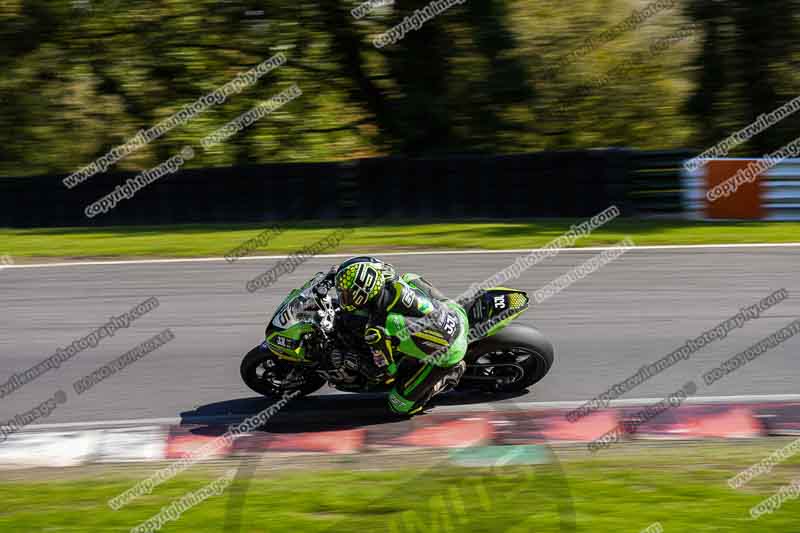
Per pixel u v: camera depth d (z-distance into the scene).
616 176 50.47
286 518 16.14
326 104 70.94
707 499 18.67
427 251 42.34
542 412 24.42
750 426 23.31
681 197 50.69
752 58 66.44
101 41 66.94
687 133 71.00
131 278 38.78
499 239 44.66
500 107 66.25
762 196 49.16
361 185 52.50
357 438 22.97
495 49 64.81
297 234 47.38
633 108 69.00
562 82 66.44
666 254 40.66
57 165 68.56
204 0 66.00
